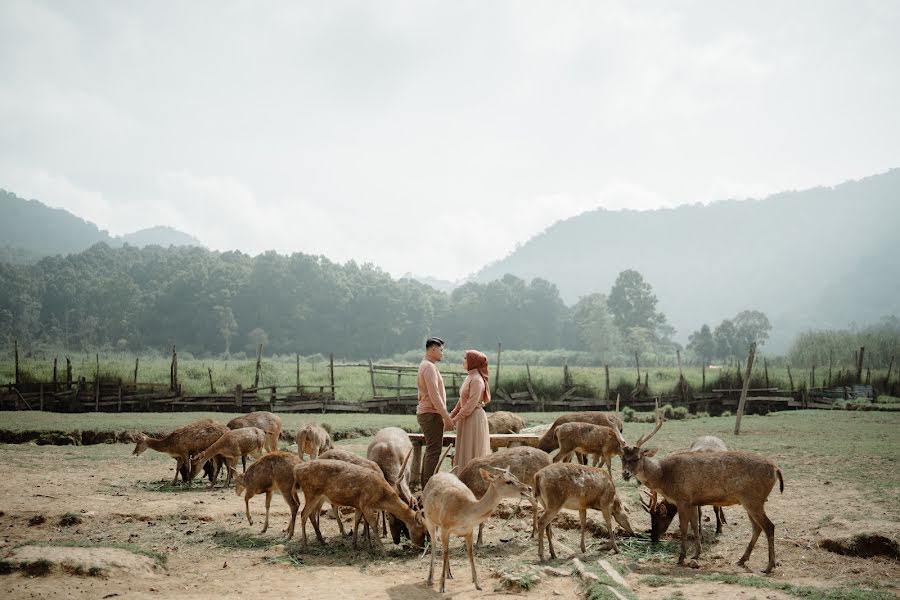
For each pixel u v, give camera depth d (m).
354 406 31.77
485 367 10.66
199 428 14.00
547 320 166.62
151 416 25.94
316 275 151.88
